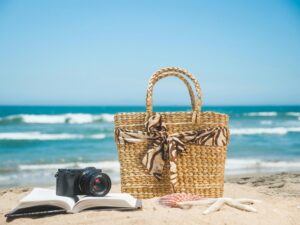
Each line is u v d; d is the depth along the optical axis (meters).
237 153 2.91
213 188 0.85
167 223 0.64
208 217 0.68
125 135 0.87
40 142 4.02
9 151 3.21
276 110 18.45
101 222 0.64
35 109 16.22
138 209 0.71
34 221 0.65
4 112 13.13
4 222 0.66
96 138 4.49
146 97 0.86
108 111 17.05
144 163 0.86
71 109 17.73
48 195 0.70
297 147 3.42
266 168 2.04
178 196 0.77
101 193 0.71
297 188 1.26
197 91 0.85
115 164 2.25
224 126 0.85
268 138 4.56
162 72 0.87
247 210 0.72
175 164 0.83
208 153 0.85
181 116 0.85
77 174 0.72
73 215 0.66
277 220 0.69
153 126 0.85
